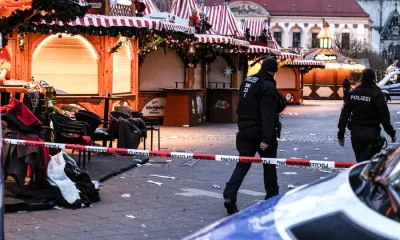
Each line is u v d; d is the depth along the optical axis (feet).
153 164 41.14
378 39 479.41
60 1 33.71
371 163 9.89
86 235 22.85
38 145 26.89
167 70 76.79
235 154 48.01
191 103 74.28
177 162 42.32
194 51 76.54
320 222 7.70
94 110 58.59
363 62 215.72
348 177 9.47
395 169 8.84
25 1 31.60
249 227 8.42
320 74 186.60
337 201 8.24
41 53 56.24
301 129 74.54
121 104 51.75
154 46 67.10
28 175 27.89
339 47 331.36
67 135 36.94
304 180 36.27
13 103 28.40
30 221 24.54
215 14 112.27
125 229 23.88
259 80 26.71
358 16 390.21
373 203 7.80
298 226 7.82
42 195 26.91
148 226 24.45
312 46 370.12
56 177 27.32
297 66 146.51
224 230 8.61
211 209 27.78
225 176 37.11
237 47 84.53
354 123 28.71
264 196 30.94
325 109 126.82
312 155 48.73
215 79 90.48
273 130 26.58
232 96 81.61
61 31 50.19
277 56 121.80
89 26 51.67
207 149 51.13
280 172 39.17
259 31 161.48
